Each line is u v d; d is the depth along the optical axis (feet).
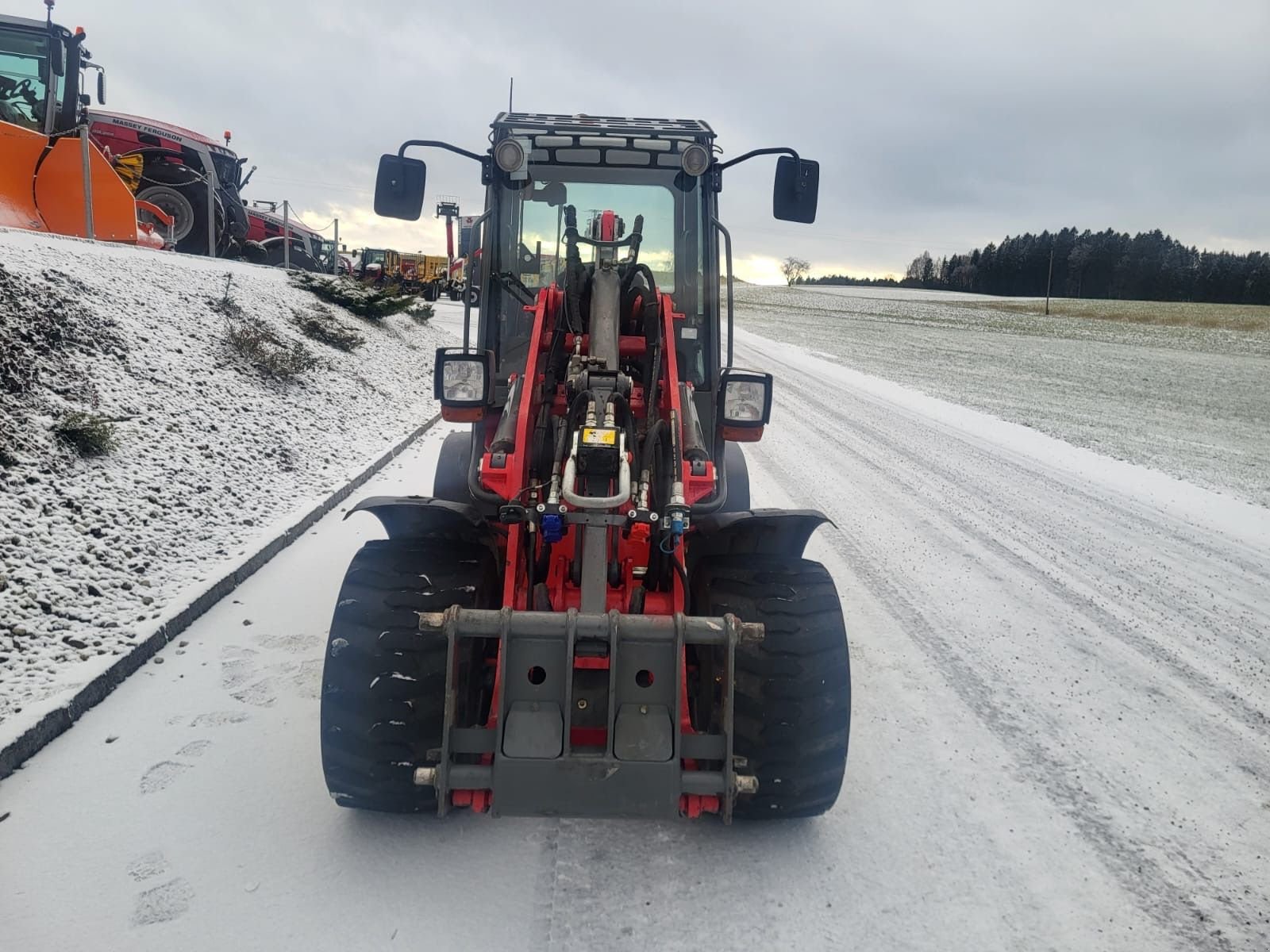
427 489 25.00
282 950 7.88
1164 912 8.92
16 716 10.74
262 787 10.27
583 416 10.30
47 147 32.55
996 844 9.94
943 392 59.77
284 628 14.61
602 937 8.23
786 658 9.13
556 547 9.92
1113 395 62.80
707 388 13.14
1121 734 12.68
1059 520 25.26
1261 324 182.39
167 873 8.77
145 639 13.21
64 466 17.40
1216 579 20.30
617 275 11.53
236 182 52.26
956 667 14.70
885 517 24.63
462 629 8.25
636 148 12.66
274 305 39.29
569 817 8.23
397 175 12.76
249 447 23.56
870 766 11.47
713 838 9.83
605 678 8.69
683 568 9.63
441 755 8.24
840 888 9.07
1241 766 11.93
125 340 24.98
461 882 8.91
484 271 12.60
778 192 12.98
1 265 23.89
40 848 9.00
